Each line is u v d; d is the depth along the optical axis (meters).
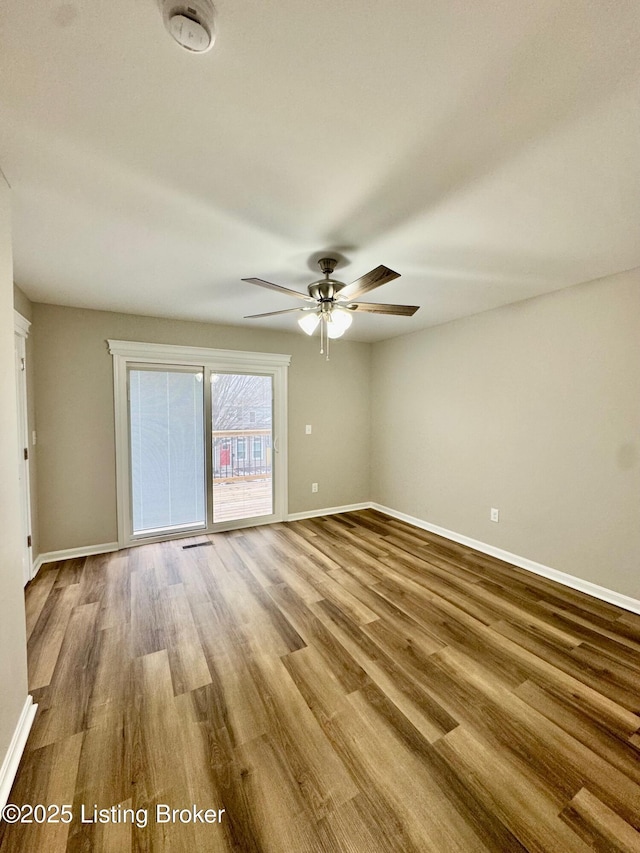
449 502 3.92
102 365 3.50
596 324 2.67
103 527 3.53
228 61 1.02
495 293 3.00
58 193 1.63
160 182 1.56
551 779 1.32
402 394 4.57
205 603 2.55
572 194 1.65
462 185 1.59
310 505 4.74
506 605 2.54
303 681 1.80
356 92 1.12
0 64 1.01
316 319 2.59
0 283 1.41
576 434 2.80
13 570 1.46
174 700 1.68
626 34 0.94
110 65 1.02
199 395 4.01
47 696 1.70
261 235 2.02
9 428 1.47
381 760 1.39
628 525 2.52
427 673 1.86
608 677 1.85
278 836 1.14
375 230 1.97
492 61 1.02
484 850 1.10
